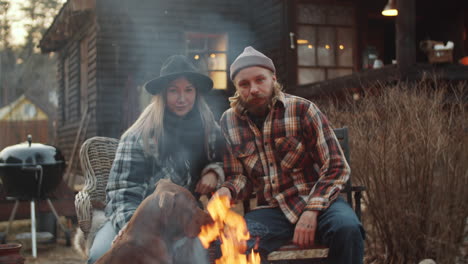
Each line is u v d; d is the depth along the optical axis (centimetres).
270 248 284
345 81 732
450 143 386
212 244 271
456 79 627
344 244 264
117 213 267
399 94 415
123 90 1059
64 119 1595
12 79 3706
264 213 296
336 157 287
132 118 1035
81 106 1276
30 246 562
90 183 333
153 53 1081
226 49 1116
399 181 383
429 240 382
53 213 598
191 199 237
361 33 1014
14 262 299
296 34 968
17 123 1995
